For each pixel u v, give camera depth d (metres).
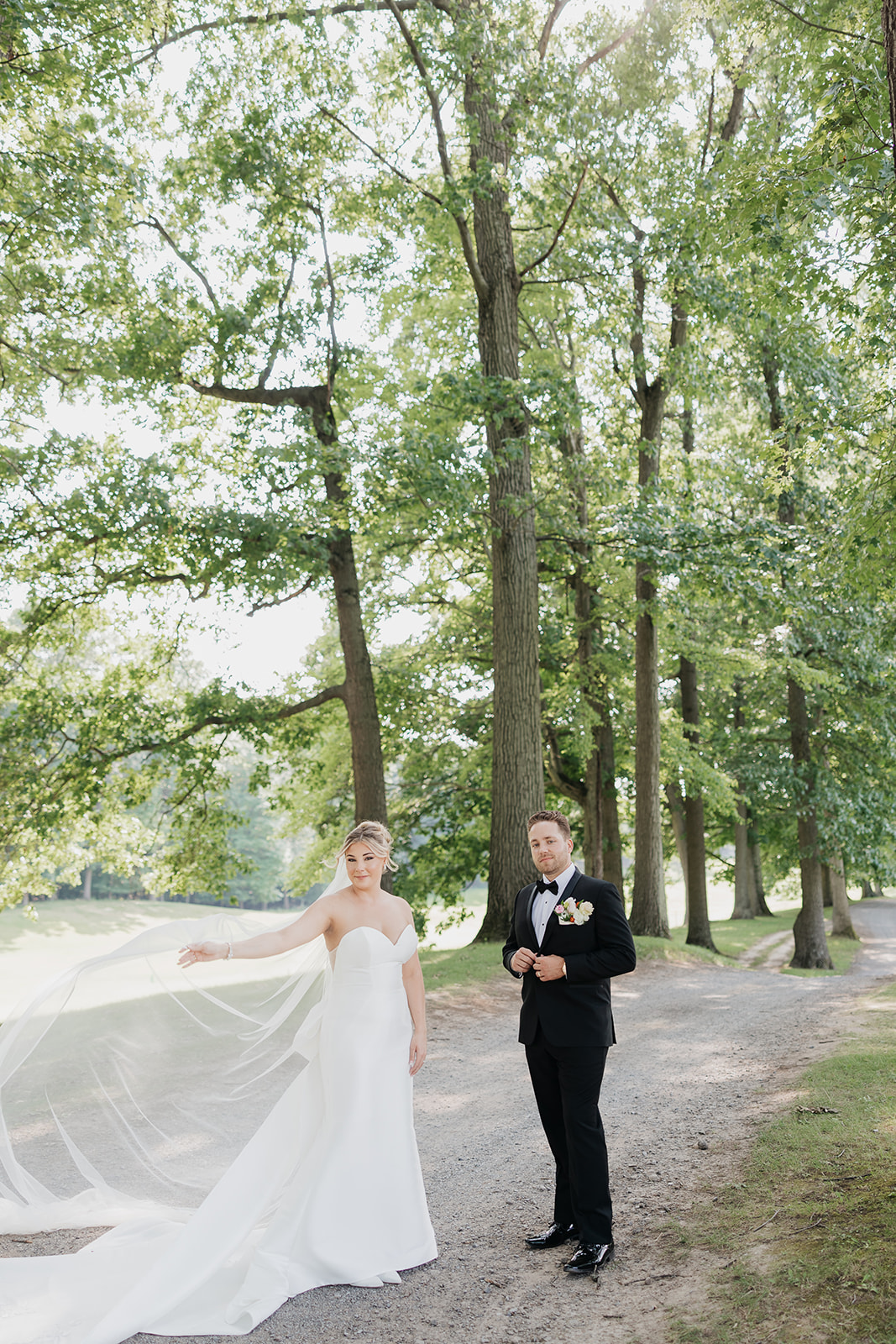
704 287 15.51
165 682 18.73
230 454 16.34
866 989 11.30
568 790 22.47
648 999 11.88
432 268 18.02
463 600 22.62
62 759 16.88
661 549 15.57
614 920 4.02
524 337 20.09
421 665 21.55
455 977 12.41
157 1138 4.32
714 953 21.06
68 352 14.56
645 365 18.16
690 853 23.17
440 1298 3.66
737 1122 5.58
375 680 20.31
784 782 21.78
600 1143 3.94
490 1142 5.91
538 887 4.24
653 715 19.05
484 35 12.83
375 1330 3.38
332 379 17.14
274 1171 4.01
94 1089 4.32
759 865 39.56
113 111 13.28
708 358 17.59
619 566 19.67
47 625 16.69
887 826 22.11
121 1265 3.70
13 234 12.58
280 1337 3.32
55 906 41.06
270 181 15.77
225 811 18.17
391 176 15.82
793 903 51.06
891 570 10.00
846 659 20.22
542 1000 4.09
